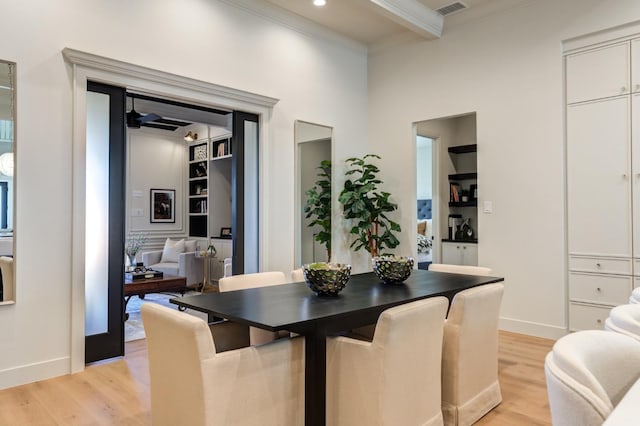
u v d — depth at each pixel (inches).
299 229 189.9
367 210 203.5
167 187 315.6
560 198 156.9
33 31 118.7
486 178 176.9
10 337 114.6
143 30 140.6
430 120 198.8
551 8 159.2
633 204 141.7
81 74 126.1
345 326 78.9
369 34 205.5
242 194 173.6
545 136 160.9
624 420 27.8
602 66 148.6
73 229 124.5
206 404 63.3
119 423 94.3
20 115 116.3
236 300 87.5
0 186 114.2
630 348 42.6
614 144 145.6
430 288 102.3
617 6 144.2
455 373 89.9
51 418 96.5
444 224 250.2
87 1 128.6
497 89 174.2
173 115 249.6
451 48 188.7
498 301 100.6
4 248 114.7
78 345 124.8
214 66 159.2
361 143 219.1
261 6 173.2
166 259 274.8
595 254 149.5
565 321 155.6
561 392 33.5
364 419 72.9
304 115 191.8
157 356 72.4
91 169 131.3
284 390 73.0
